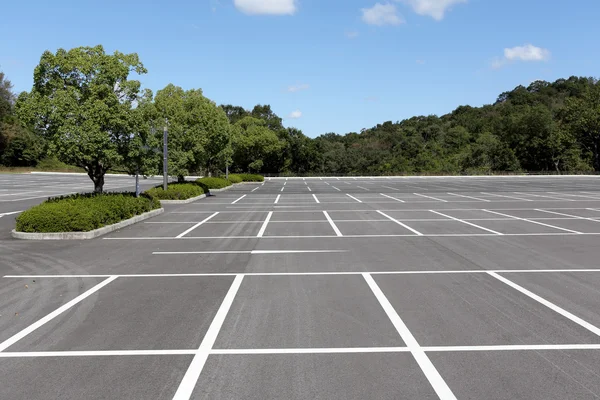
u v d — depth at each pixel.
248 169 67.94
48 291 7.31
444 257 9.85
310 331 5.45
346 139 94.00
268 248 11.09
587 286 7.43
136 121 15.77
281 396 3.92
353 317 5.94
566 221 16.03
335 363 4.57
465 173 66.44
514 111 90.88
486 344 5.03
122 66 15.59
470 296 6.88
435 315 6.00
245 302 6.63
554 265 9.02
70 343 5.14
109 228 13.88
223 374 4.34
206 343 5.11
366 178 62.16
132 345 5.07
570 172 65.44
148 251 10.73
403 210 20.41
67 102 14.43
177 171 26.42
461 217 17.48
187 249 10.98
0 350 4.95
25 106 14.49
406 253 10.34
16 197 27.91
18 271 8.72
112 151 15.02
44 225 12.55
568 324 5.65
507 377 4.25
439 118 98.06
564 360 4.61
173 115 26.53
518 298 6.77
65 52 15.30
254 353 4.82
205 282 7.82
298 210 20.73
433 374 4.32
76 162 15.76
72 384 4.17
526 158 71.00
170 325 5.69
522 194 30.31
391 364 4.54
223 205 23.47
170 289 7.38
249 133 64.56
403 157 73.19
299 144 72.88
